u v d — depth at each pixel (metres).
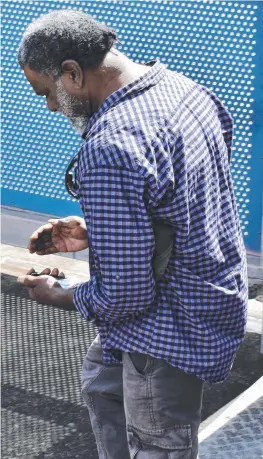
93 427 3.21
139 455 2.82
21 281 2.90
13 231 5.16
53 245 3.15
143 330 2.63
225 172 2.71
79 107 2.62
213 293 2.60
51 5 4.64
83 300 2.62
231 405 3.91
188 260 2.57
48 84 2.61
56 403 4.00
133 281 2.46
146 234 2.43
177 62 4.39
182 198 2.46
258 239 4.52
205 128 2.59
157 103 2.51
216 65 4.30
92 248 2.51
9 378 4.22
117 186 2.39
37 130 4.92
